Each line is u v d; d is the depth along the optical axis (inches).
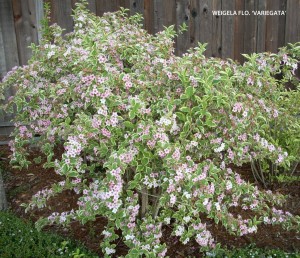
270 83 115.3
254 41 187.9
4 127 183.3
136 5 179.3
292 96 138.0
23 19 173.8
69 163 92.7
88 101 99.0
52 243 112.3
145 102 97.4
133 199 100.7
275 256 108.3
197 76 98.3
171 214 110.5
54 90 111.1
